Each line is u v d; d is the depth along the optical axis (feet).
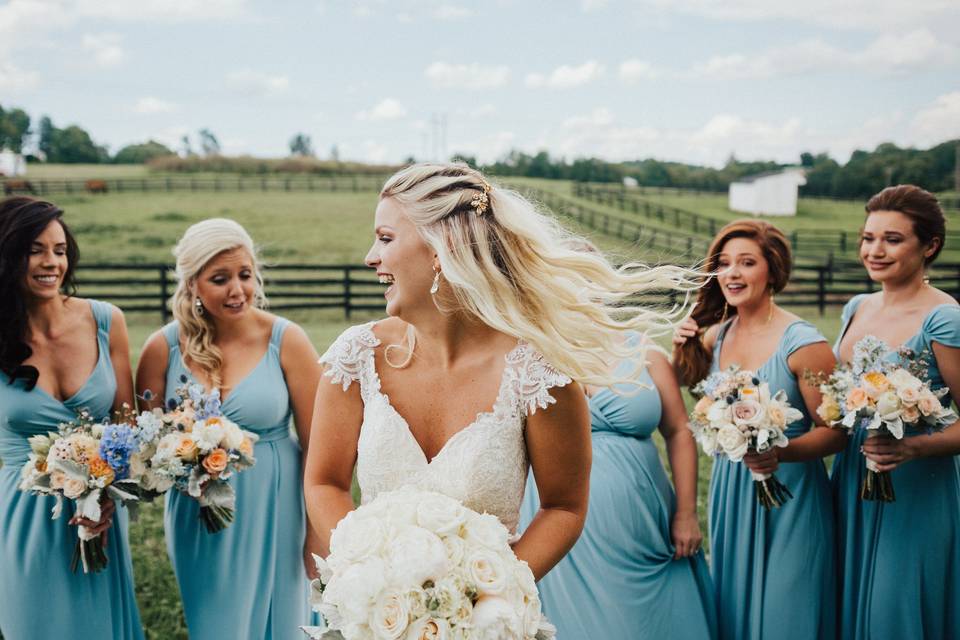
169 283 55.16
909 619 12.08
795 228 133.28
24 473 11.35
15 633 11.83
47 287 11.90
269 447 12.87
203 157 210.79
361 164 223.30
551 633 6.49
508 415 7.07
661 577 12.12
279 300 62.39
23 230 11.64
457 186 7.04
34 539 11.75
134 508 11.46
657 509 12.22
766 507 12.12
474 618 5.90
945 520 12.10
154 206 128.77
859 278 62.54
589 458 7.40
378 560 6.00
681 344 13.42
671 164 271.28
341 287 68.69
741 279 12.57
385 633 5.79
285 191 155.43
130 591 12.51
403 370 7.38
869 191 191.31
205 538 12.41
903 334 12.47
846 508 12.71
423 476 7.04
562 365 6.98
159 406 12.87
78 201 133.08
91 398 12.41
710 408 12.03
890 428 11.18
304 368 13.12
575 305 7.24
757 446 11.55
